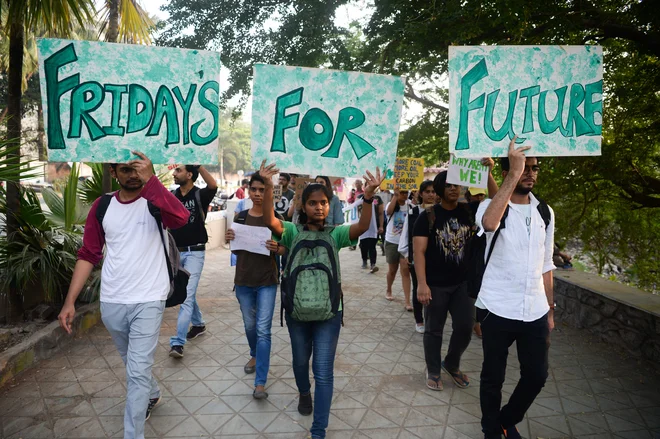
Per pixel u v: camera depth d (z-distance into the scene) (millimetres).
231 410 3166
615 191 5656
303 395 3066
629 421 3127
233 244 3473
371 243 8383
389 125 2779
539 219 2557
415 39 5484
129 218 2521
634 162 5488
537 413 3219
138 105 2572
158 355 4141
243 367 3891
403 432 2928
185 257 4141
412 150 8477
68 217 4875
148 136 2590
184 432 2881
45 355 3959
